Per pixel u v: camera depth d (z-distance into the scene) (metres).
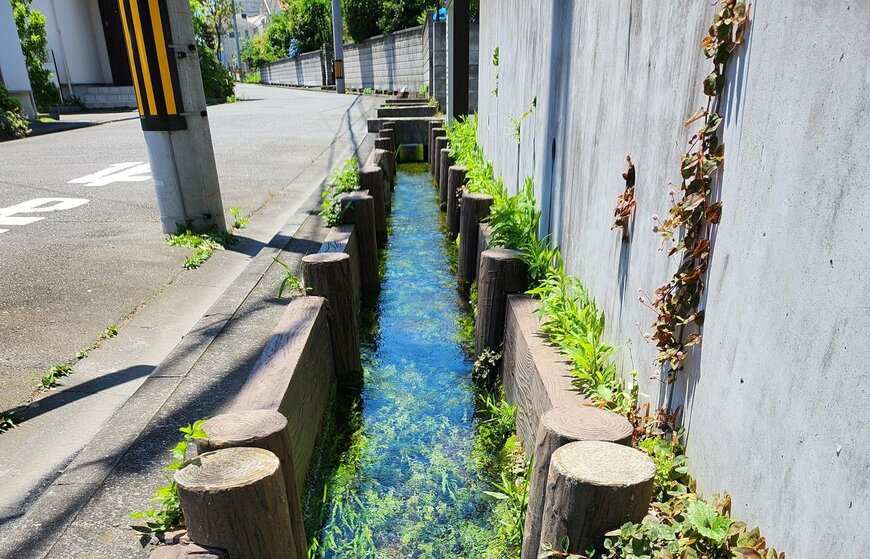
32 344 3.54
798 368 1.29
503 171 6.34
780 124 1.36
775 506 1.38
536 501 2.09
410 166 13.16
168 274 4.73
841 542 1.13
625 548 1.58
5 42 14.94
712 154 1.70
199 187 5.50
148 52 4.98
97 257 5.07
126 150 11.56
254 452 1.88
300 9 40.75
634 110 2.37
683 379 1.95
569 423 2.01
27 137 13.77
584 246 3.16
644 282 2.26
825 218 1.19
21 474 2.41
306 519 2.77
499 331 3.79
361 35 27.36
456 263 6.52
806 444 1.26
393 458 3.31
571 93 3.40
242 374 2.95
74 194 7.61
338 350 3.78
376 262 5.62
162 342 3.60
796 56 1.30
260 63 56.75
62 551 1.86
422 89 18.08
